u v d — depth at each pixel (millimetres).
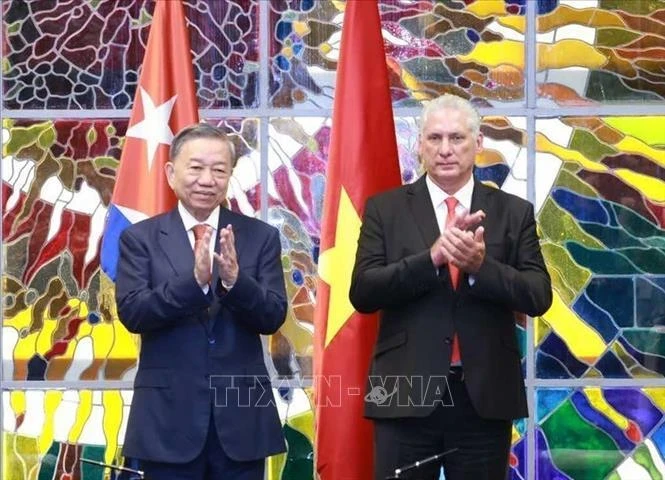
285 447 9781
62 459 12828
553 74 13000
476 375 9641
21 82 13148
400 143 12945
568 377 12750
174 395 9555
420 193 10172
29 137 13102
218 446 9578
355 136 11797
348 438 11406
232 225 9992
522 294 9586
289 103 13086
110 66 13109
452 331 9703
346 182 11727
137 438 9547
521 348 12789
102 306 12961
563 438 12695
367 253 10070
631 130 12930
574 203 12891
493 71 13008
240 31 13148
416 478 9781
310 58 13109
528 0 13055
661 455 12656
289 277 12922
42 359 12922
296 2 13164
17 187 13055
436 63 13031
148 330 9570
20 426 12859
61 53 13125
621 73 12984
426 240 9977
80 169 13062
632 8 13039
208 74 13117
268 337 12828
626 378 12734
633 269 12820
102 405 12883
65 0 13172
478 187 10172
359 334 11484
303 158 13023
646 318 12773
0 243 13008
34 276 12984
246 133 13055
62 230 13023
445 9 13078
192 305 9375
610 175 12914
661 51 12984
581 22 13047
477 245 9344
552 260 12867
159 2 12148
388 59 13039
